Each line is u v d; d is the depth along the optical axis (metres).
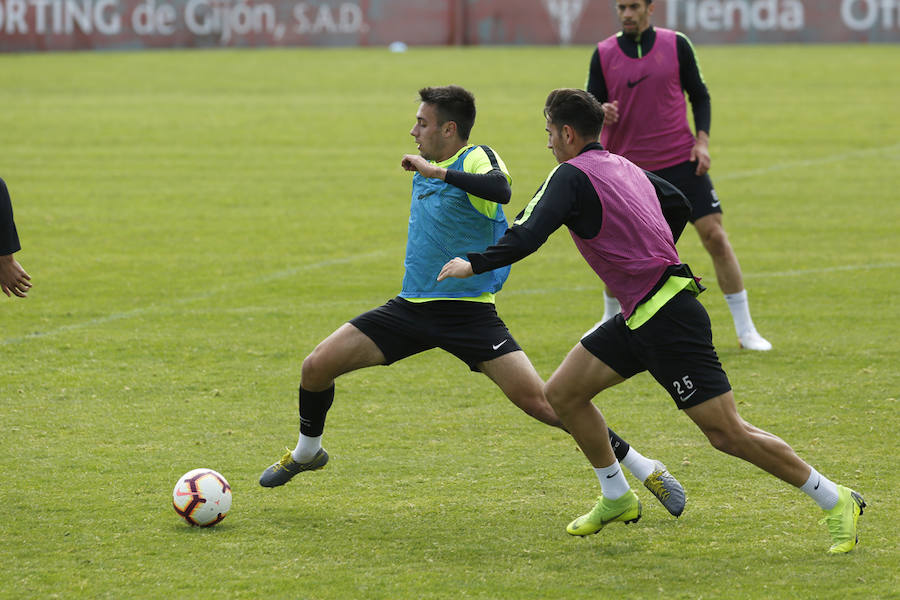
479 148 19.66
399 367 28.80
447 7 119.81
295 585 16.62
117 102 81.88
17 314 33.66
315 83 91.50
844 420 24.31
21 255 41.41
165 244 43.44
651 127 30.78
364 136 68.75
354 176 57.38
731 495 20.28
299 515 19.45
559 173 17.58
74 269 39.44
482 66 100.81
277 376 28.02
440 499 20.22
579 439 18.44
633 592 16.36
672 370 17.62
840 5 115.69
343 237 44.75
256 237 44.69
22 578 16.81
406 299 19.75
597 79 31.30
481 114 75.00
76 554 17.70
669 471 21.53
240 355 29.80
